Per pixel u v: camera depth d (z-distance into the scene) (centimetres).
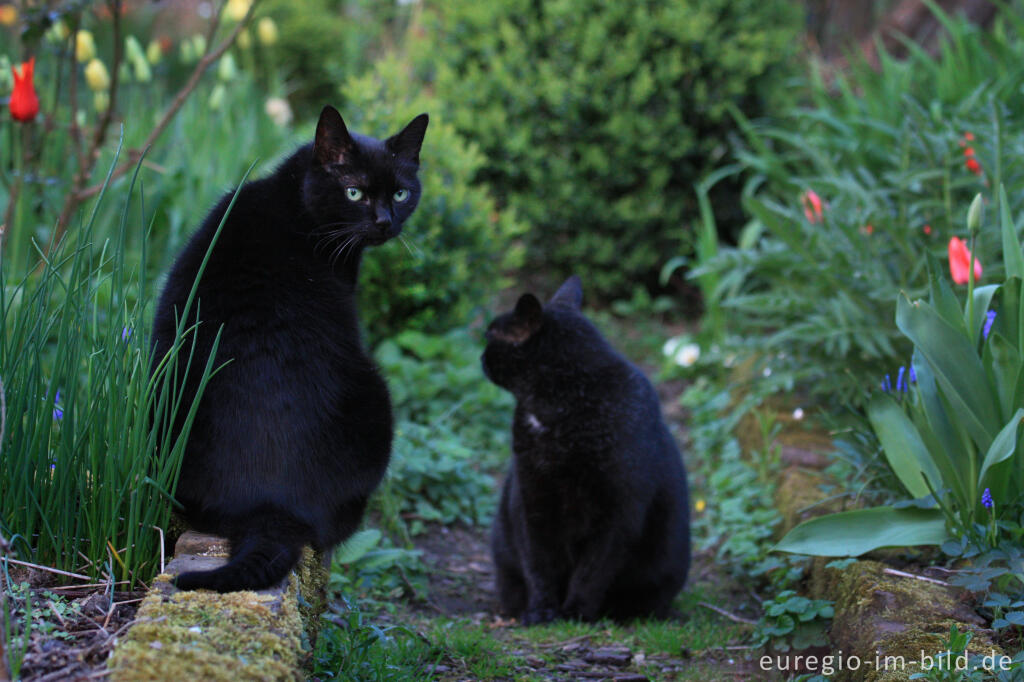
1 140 523
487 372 384
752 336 551
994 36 612
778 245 493
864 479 358
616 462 354
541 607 374
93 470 235
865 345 420
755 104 692
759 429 485
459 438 500
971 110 501
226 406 244
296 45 1011
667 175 672
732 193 701
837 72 646
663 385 627
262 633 199
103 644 202
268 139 684
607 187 685
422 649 290
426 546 436
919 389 298
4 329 238
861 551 284
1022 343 278
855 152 536
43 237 514
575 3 661
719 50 668
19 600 216
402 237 411
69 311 237
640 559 372
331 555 282
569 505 366
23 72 392
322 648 250
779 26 732
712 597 396
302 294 264
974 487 284
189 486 245
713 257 549
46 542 235
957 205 468
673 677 297
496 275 596
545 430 361
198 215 525
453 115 674
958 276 321
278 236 271
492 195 686
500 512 400
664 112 671
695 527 459
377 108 557
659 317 712
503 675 283
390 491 424
